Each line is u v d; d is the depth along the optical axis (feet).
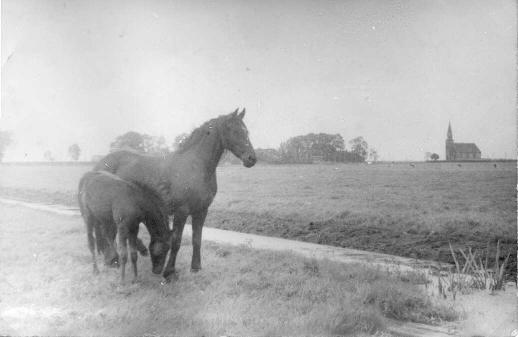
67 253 20.66
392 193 54.70
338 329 13.96
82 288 16.20
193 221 19.62
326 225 38.11
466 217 38.27
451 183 57.62
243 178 61.00
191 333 13.32
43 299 15.21
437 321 15.35
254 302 15.72
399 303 16.31
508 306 16.47
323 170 64.18
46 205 31.55
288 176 62.03
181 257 22.20
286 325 13.82
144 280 17.63
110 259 18.94
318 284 18.15
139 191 17.48
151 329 13.57
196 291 16.66
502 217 37.42
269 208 45.68
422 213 41.93
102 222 18.29
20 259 19.22
